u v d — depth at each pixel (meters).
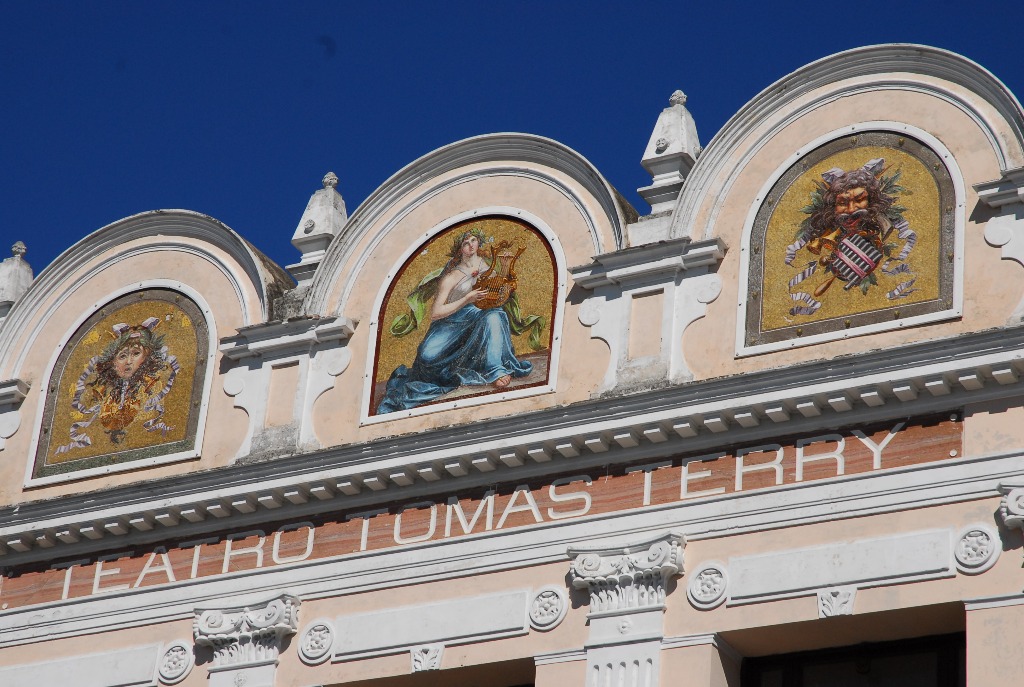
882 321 24.25
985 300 23.75
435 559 25.80
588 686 24.06
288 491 26.80
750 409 24.20
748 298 25.22
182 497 27.41
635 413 24.86
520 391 26.09
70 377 29.62
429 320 27.25
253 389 27.98
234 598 26.91
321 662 25.98
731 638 23.88
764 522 23.98
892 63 25.64
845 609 23.09
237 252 29.22
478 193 27.83
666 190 26.45
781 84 26.14
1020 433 22.98
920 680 23.33
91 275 30.25
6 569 28.80
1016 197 23.94
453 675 25.31
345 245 28.25
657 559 24.20
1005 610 22.30
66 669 27.64
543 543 25.19
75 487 28.66
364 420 26.92
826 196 25.34
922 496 23.22
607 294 26.11
